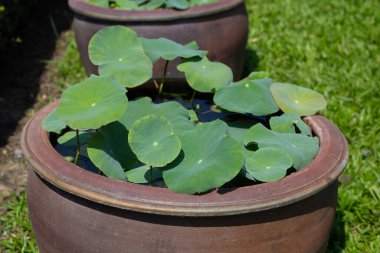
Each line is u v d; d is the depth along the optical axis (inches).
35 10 149.6
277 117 75.6
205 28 95.0
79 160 73.8
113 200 61.9
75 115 68.3
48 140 69.6
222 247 62.7
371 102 108.3
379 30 132.0
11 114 110.5
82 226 64.1
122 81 76.3
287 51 124.3
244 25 100.9
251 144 72.4
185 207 61.3
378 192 90.4
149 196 61.9
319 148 71.4
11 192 93.5
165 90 93.7
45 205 66.4
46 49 132.2
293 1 147.4
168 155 67.1
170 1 95.3
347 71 118.3
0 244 84.8
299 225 64.9
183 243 62.4
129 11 94.4
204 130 69.2
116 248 63.5
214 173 64.6
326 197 66.9
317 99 77.8
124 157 71.8
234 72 102.7
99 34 78.9
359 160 95.7
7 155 101.0
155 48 80.4
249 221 62.6
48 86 118.8
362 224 87.7
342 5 144.5
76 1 100.1
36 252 83.0
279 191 63.0
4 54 127.2
